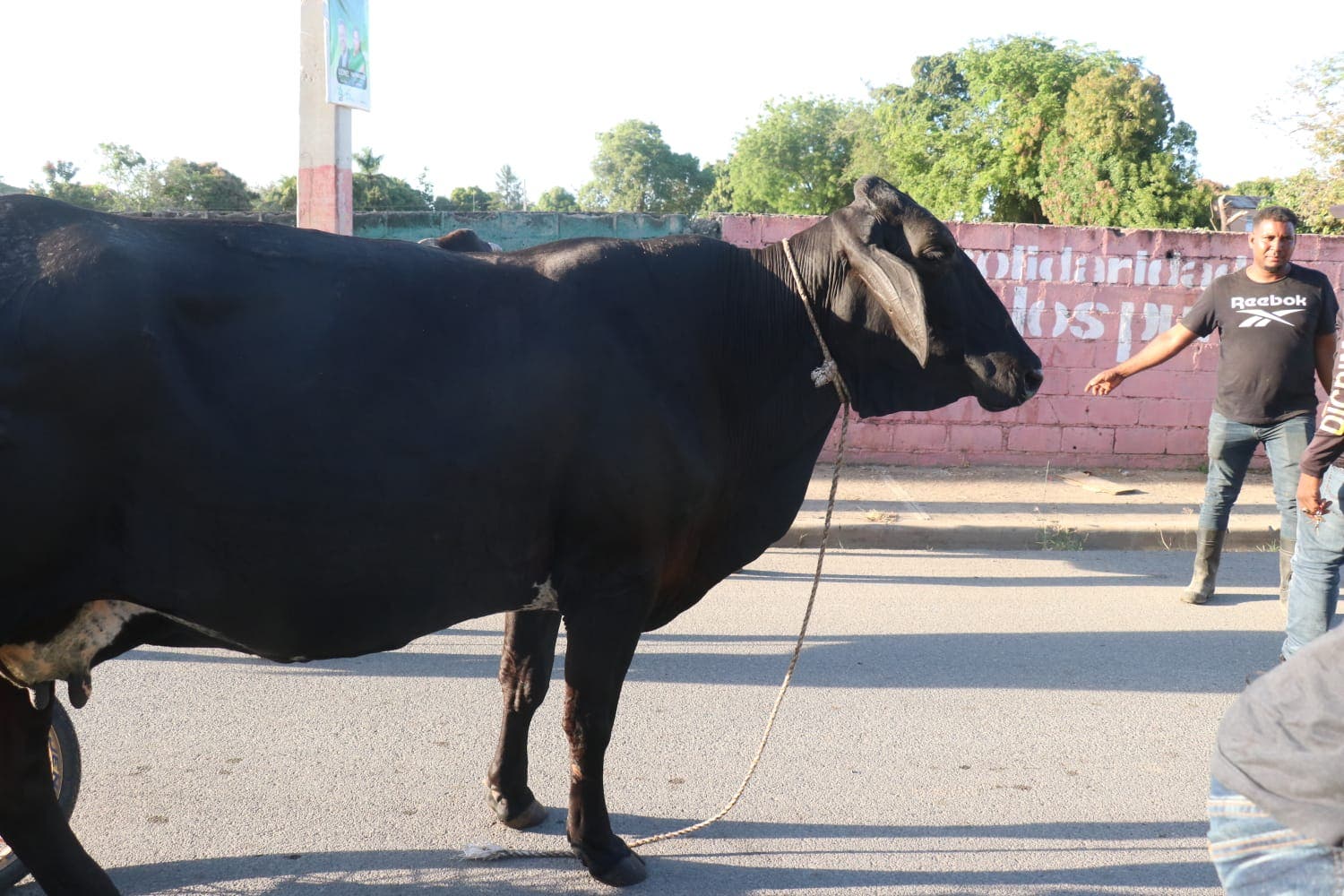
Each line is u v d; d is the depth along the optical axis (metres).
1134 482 10.09
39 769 2.88
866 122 69.50
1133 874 3.62
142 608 2.73
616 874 3.42
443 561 2.81
